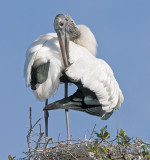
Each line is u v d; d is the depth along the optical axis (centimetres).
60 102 1284
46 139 1271
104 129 1209
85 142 1209
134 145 1183
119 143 1195
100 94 1343
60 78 1286
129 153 1186
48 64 1271
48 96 1288
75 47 1346
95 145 1170
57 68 1273
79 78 1291
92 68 1328
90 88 1317
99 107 1352
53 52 1292
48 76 1266
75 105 1302
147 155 1139
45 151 1191
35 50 1297
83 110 1315
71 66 1290
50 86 1269
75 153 1213
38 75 1262
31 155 1183
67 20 1386
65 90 1393
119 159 1185
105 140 1205
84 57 1327
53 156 1210
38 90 1281
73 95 1315
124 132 1197
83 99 1319
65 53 1295
